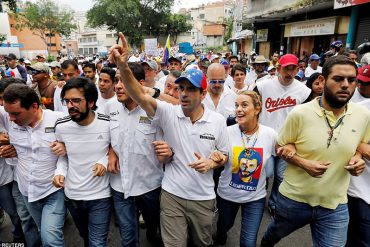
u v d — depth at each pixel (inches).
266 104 160.7
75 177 99.9
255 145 108.3
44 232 96.0
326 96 83.7
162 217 99.8
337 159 86.7
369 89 109.6
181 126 96.7
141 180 105.1
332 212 91.5
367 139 90.0
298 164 90.1
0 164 115.1
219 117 98.7
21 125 97.4
